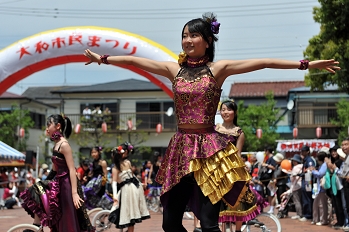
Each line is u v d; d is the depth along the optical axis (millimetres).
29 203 8102
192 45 5027
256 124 35250
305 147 15711
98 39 17125
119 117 39844
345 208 12711
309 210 15383
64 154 8047
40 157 42094
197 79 4992
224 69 5016
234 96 41312
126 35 17266
